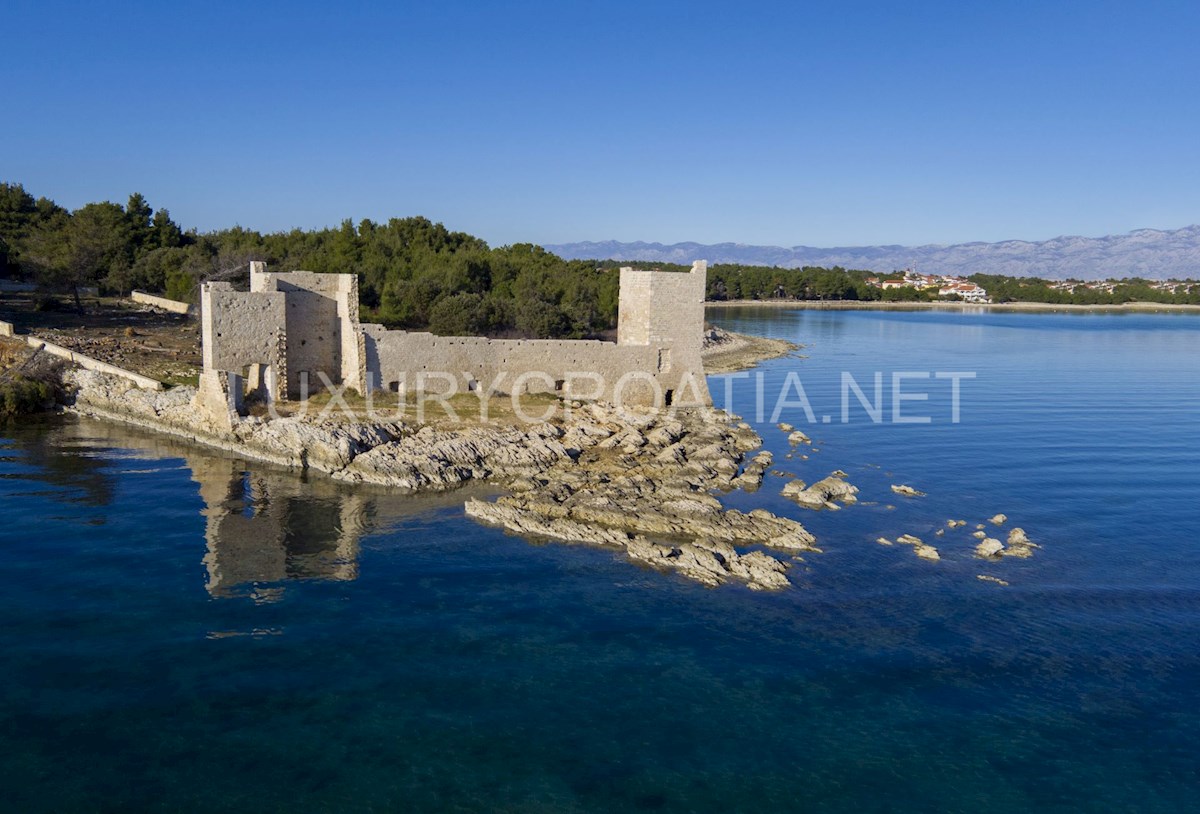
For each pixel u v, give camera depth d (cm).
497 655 3112
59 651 3025
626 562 3981
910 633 3378
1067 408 8544
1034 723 2797
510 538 4247
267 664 2997
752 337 15475
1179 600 3734
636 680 2978
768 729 2720
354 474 5069
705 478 5291
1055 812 2391
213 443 5675
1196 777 2552
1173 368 12319
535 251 14725
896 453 6356
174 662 2988
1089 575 3997
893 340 16488
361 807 2309
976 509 4959
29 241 12494
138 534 4138
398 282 9950
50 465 5194
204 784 2378
